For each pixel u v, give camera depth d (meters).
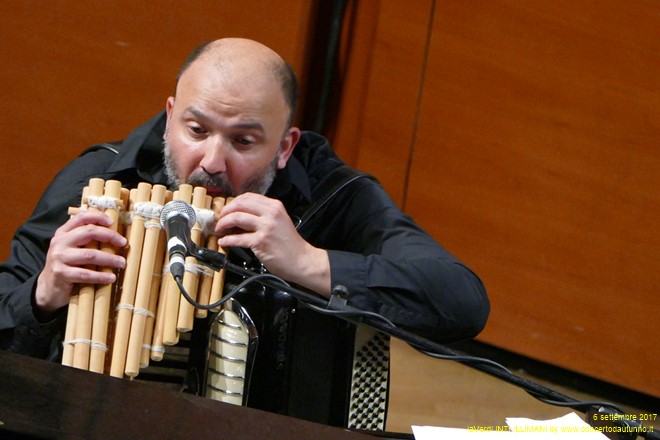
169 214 5.51
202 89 6.74
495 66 12.00
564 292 12.19
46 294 6.18
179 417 4.07
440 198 12.11
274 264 6.54
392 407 10.98
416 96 12.08
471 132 12.05
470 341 12.23
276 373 6.80
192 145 6.79
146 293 6.09
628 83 12.02
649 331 12.28
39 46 10.98
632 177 12.11
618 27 11.95
